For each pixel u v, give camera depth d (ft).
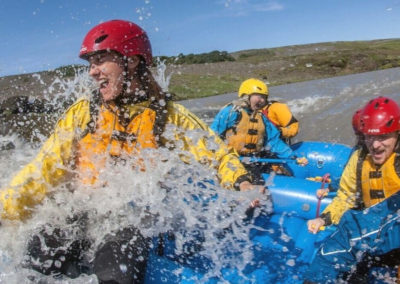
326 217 7.63
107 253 5.61
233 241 7.80
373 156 7.05
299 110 27.61
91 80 6.47
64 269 6.01
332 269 6.58
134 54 5.71
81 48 5.75
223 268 7.09
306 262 7.44
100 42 5.56
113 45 5.57
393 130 6.73
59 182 6.07
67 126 5.98
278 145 13.35
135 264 5.61
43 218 6.14
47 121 19.92
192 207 7.61
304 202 9.35
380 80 42.65
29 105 22.54
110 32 5.60
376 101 7.00
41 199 5.97
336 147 13.52
